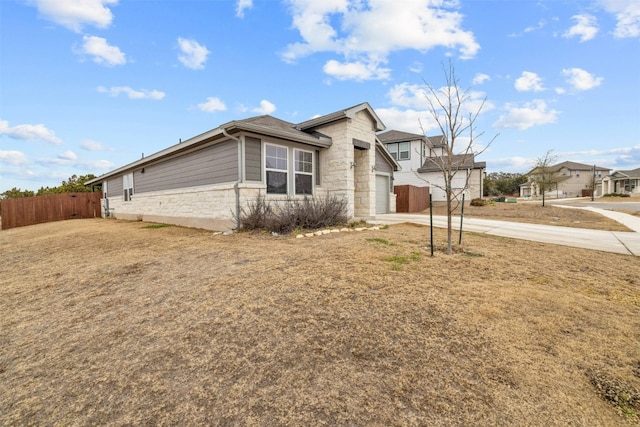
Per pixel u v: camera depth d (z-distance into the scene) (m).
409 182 23.28
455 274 4.13
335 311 3.02
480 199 20.81
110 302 3.57
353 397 1.86
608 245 6.19
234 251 5.77
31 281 4.59
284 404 1.83
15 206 15.94
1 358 2.51
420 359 2.23
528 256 5.19
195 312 3.13
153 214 13.05
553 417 1.67
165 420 1.74
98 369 2.28
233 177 8.62
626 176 40.28
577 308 3.05
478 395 1.85
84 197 18.30
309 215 8.27
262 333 2.66
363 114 10.56
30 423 1.77
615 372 2.06
